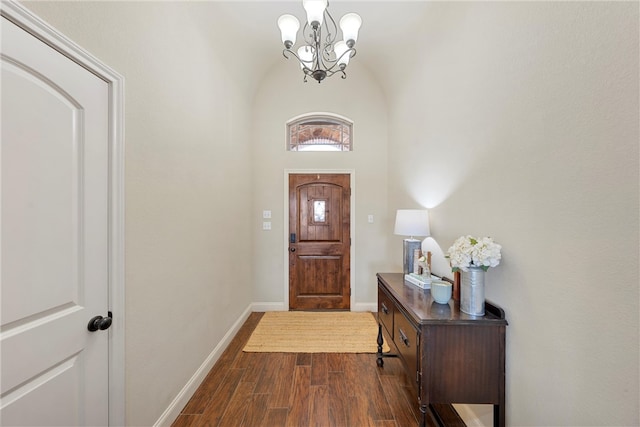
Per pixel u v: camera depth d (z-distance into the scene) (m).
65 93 0.92
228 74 2.44
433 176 2.04
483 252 1.20
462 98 1.62
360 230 3.37
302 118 3.43
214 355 2.14
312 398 1.75
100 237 1.07
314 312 3.29
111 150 1.11
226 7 2.04
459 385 1.22
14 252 0.78
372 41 2.71
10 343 0.77
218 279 2.23
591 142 0.84
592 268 0.83
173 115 1.56
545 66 1.01
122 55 1.17
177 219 1.61
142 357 1.29
